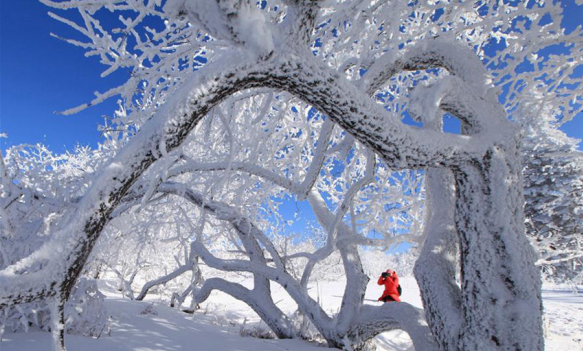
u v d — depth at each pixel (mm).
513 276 2500
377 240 4113
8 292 1706
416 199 5051
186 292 6598
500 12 2848
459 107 2879
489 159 2695
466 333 2580
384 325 3992
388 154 2473
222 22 1854
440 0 3453
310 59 2100
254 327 5461
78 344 3064
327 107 2264
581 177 15195
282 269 5156
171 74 2762
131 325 4109
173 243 8539
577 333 7855
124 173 1940
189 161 3684
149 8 2281
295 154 4383
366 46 2525
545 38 2879
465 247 2713
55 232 1867
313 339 5262
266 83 2164
